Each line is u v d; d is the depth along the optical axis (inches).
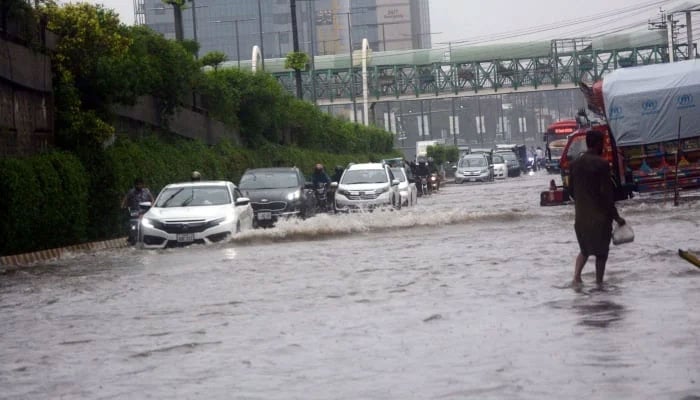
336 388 392.8
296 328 550.3
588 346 445.1
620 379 376.5
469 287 687.7
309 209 1686.8
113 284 846.5
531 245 996.6
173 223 1219.9
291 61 3400.6
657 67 1526.8
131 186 1588.3
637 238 980.6
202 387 406.3
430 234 1222.3
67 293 797.9
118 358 484.4
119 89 1587.1
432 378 401.7
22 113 1354.6
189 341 524.1
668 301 565.6
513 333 493.0
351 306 626.5
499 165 4584.2
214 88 2418.8
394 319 562.9
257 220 1587.1
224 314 622.5
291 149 2970.0
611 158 1551.4
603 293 615.2
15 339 567.5
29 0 1429.6
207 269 927.7
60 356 500.7
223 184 1314.0
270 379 416.8
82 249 1406.3
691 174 1510.8
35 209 1275.8
